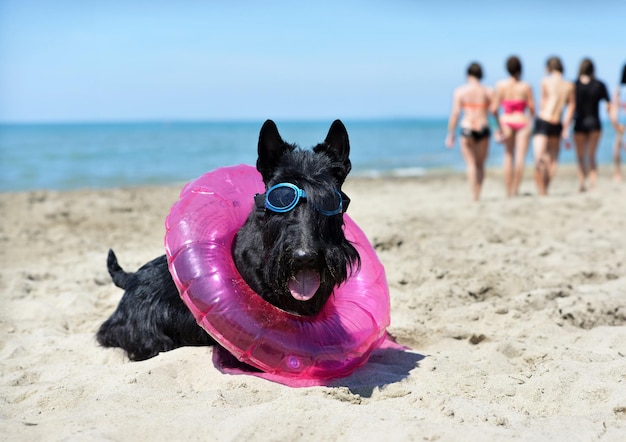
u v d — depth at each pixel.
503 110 10.51
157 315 4.54
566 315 5.36
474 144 10.15
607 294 5.93
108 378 4.00
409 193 11.98
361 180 14.53
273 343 3.90
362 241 4.88
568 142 10.48
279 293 3.85
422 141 38.78
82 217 9.50
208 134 59.41
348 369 4.07
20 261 7.41
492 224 8.35
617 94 12.70
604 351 4.60
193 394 3.71
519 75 10.38
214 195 4.56
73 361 4.62
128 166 19.19
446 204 10.08
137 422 3.28
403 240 7.46
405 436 3.11
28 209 10.01
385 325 4.40
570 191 11.90
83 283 6.61
